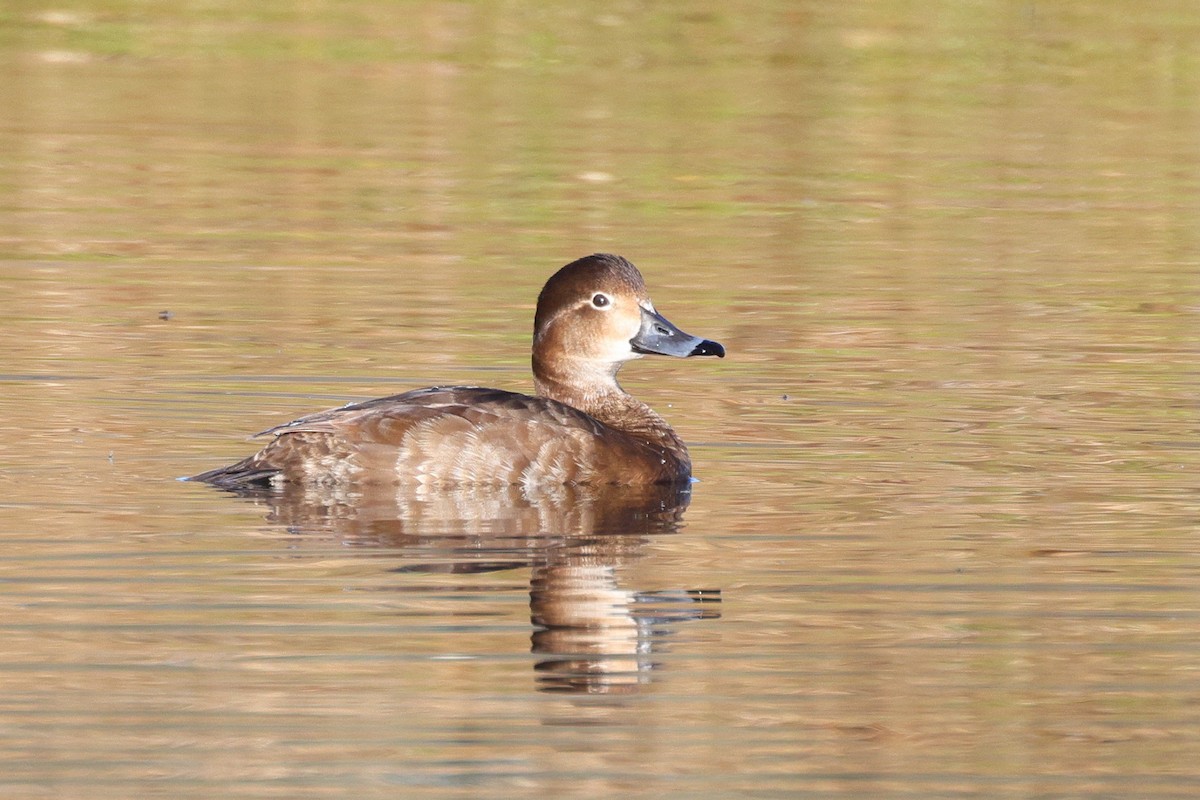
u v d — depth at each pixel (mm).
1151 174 26266
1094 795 7988
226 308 18094
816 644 9578
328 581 10305
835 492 12469
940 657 9438
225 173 24953
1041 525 11695
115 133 27109
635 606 10047
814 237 22297
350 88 30719
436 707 8695
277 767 8070
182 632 9523
